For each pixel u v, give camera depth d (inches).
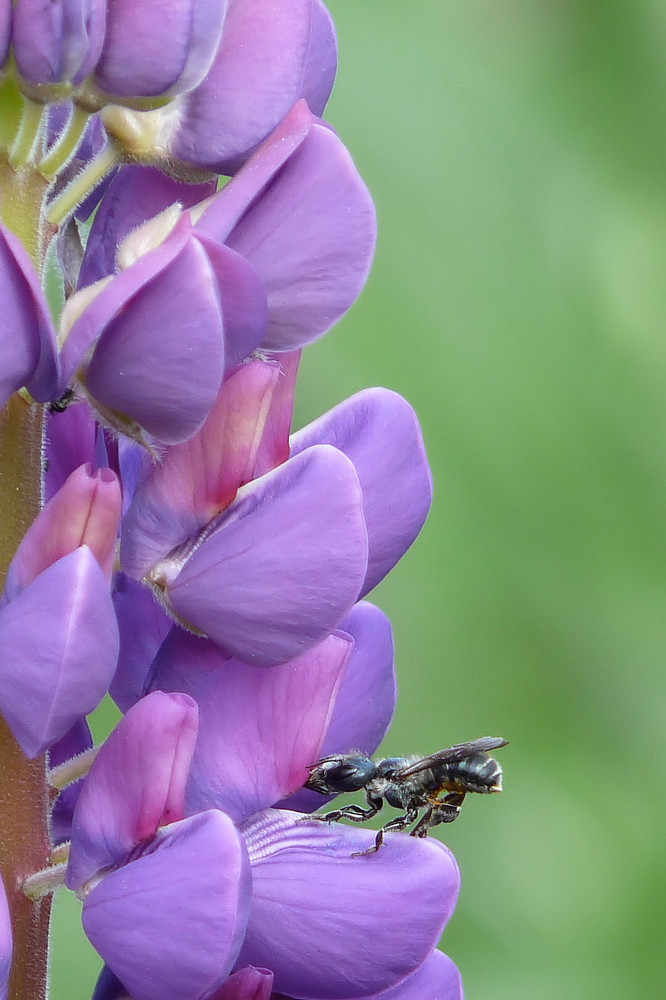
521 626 17.7
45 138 11.0
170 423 10.8
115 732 10.8
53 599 10.5
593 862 17.6
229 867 10.6
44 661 10.6
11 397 10.9
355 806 12.0
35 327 10.6
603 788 17.8
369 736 11.5
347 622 11.5
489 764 12.0
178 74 10.9
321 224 10.9
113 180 11.1
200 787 11.0
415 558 17.5
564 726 17.8
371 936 11.0
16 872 11.0
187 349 10.6
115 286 10.6
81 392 10.9
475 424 17.8
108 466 11.2
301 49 11.0
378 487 11.2
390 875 11.1
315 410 17.0
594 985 17.2
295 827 11.2
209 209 10.8
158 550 11.0
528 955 17.4
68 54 10.7
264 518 10.9
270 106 11.0
